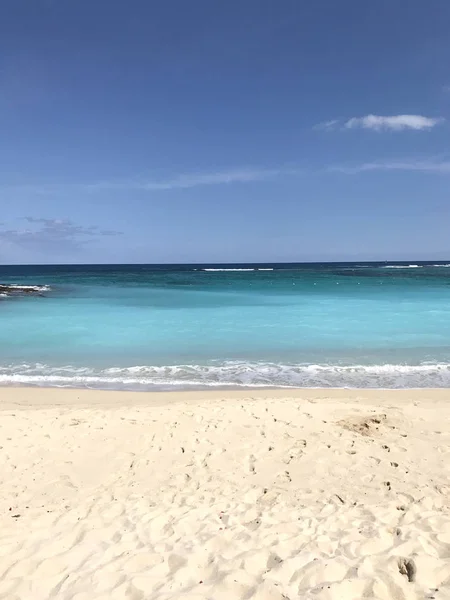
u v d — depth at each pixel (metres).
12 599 3.61
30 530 4.62
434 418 7.89
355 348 14.31
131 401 9.55
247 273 81.62
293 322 19.08
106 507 5.10
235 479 5.77
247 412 8.27
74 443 7.00
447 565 3.69
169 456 6.53
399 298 28.48
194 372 11.94
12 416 8.22
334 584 3.46
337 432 7.23
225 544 4.21
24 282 52.53
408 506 4.87
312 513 4.80
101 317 20.98
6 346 14.89
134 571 3.86
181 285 44.56
